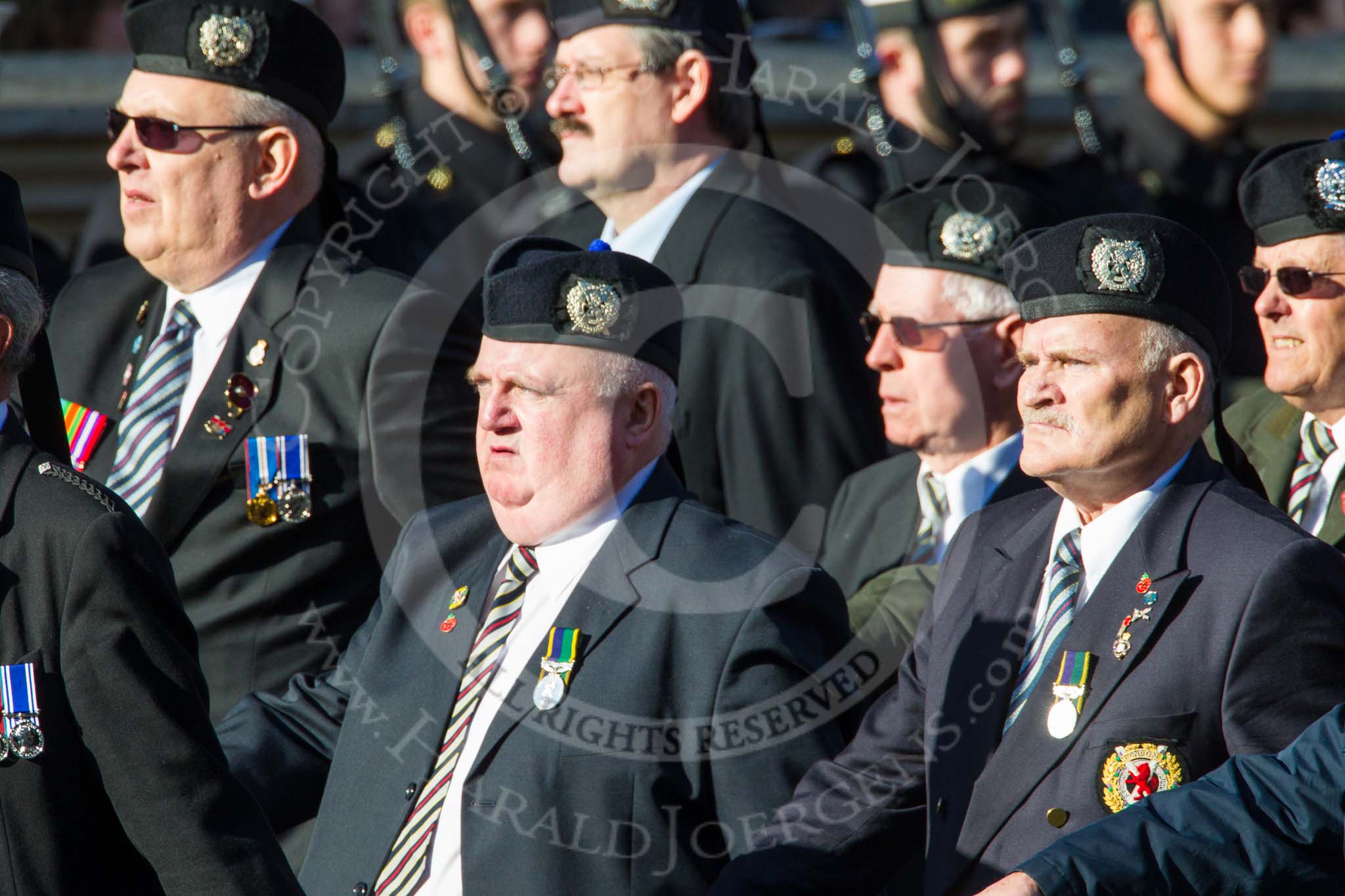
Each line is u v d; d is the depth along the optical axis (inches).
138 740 453.4
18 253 501.0
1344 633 461.7
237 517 642.2
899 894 575.2
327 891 523.8
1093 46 1135.6
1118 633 478.9
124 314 708.0
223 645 640.4
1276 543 468.8
